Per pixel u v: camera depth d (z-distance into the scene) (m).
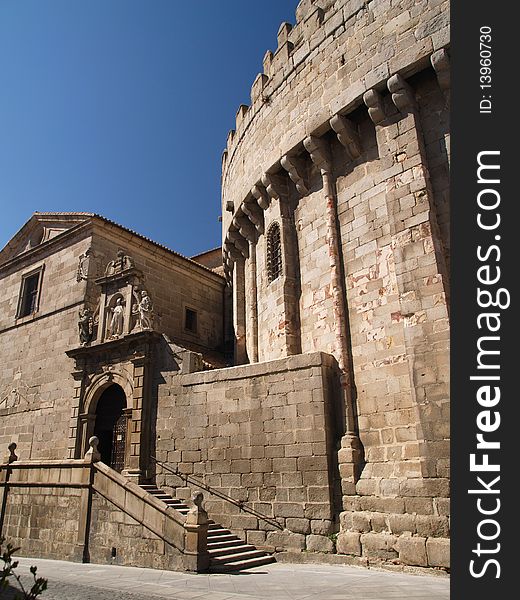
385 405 12.69
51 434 21.27
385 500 11.49
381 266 13.88
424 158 13.41
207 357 23.28
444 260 12.45
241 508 13.80
